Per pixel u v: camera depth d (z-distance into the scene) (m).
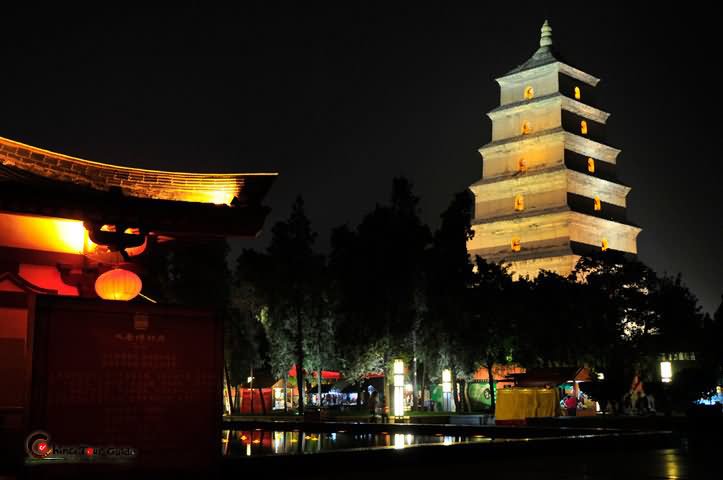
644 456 23.62
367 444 26.58
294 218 62.69
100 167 18.09
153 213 17.48
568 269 94.06
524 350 67.38
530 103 101.88
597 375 62.47
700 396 50.72
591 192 102.06
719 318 66.50
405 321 58.47
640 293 67.81
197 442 14.62
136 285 17.20
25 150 17.44
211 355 15.02
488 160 105.62
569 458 22.59
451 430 31.69
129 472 13.96
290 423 37.44
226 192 18.91
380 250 58.00
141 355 14.37
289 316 62.69
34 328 13.55
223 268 64.06
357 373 60.09
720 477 18.41
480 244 103.50
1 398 17.23
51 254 18.25
